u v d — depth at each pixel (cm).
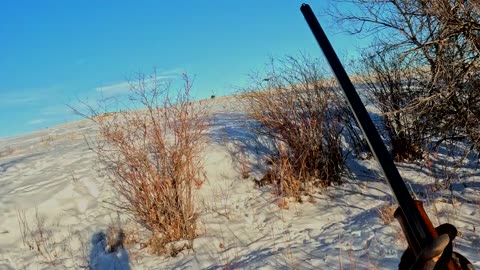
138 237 721
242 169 902
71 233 755
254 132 955
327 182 843
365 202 761
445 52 636
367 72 945
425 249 84
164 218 691
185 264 624
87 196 844
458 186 752
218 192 845
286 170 816
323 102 873
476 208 643
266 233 696
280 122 855
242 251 637
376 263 500
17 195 850
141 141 708
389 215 641
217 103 1648
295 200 795
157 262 647
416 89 805
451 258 89
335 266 512
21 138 2020
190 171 743
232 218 759
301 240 640
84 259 691
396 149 929
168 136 709
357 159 962
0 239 748
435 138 871
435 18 619
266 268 538
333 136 877
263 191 845
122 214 782
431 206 661
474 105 660
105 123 751
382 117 948
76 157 1088
